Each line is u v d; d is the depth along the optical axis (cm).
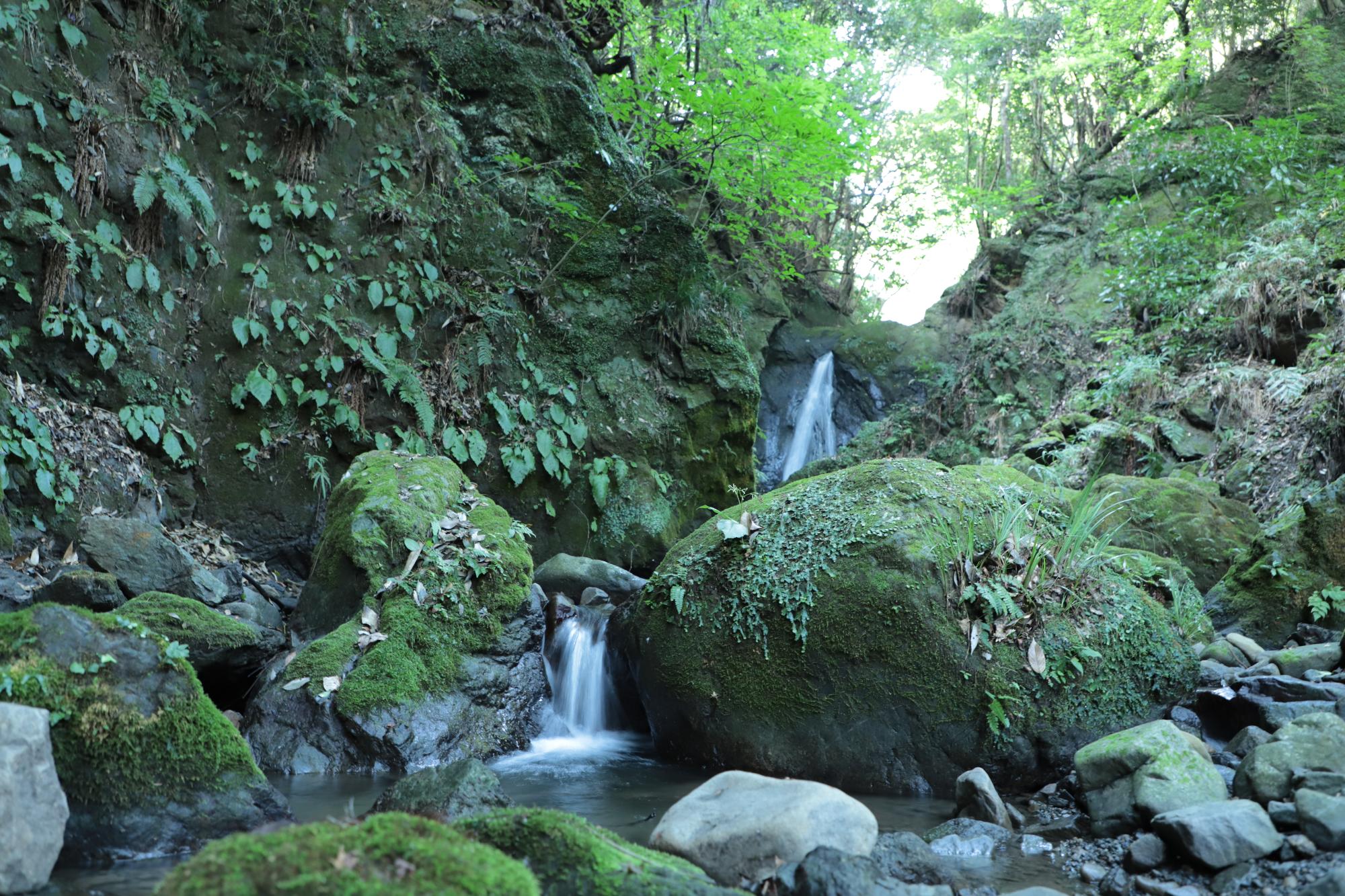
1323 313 1095
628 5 1375
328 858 207
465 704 553
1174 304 1350
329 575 616
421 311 970
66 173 768
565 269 1072
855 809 339
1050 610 482
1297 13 1923
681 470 1086
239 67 916
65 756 334
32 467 712
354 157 968
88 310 782
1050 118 2338
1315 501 663
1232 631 652
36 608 355
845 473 559
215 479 856
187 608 547
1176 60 1756
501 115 1080
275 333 895
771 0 2202
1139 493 845
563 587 870
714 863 324
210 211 841
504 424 977
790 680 494
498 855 229
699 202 1683
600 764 534
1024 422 1552
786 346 2038
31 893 296
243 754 375
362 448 912
